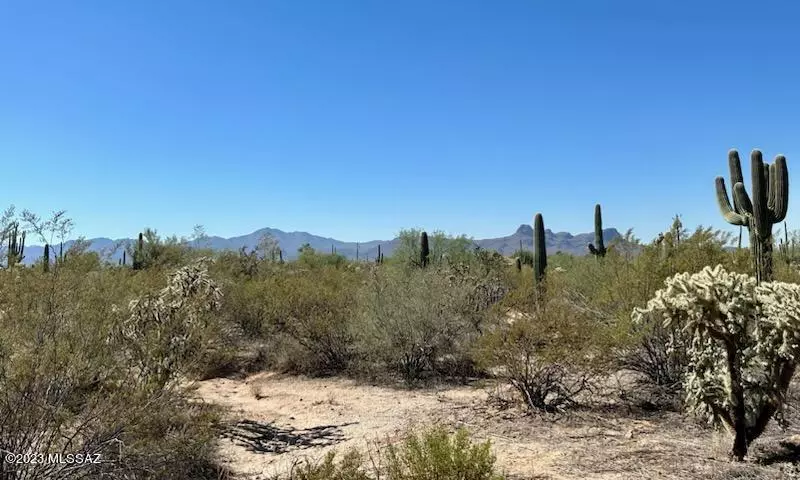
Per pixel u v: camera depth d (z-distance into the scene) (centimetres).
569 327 746
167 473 438
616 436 611
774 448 537
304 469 464
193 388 536
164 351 571
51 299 463
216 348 739
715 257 870
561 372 748
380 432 662
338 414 764
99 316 485
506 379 795
